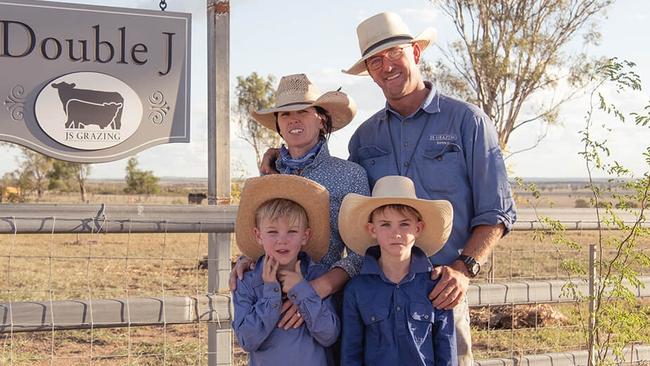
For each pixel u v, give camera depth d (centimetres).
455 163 354
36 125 430
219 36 451
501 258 1128
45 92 430
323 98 345
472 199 357
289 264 325
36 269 1281
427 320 322
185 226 417
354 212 326
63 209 395
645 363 517
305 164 349
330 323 321
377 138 374
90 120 438
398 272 328
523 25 2169
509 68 2177
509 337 725
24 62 427
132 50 444
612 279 475
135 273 1218
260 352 324
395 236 321
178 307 411
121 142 443
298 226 321
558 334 669
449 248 355
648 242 547
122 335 764
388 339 322
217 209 423
